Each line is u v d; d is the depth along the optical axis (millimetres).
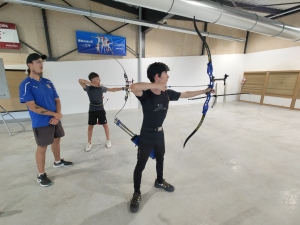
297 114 4605
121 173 1812
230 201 1417
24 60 3881
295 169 1912
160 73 1091
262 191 1544
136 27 4887
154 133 1242
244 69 6812
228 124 3633
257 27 3293
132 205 1296
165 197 1454
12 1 2855
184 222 1209
